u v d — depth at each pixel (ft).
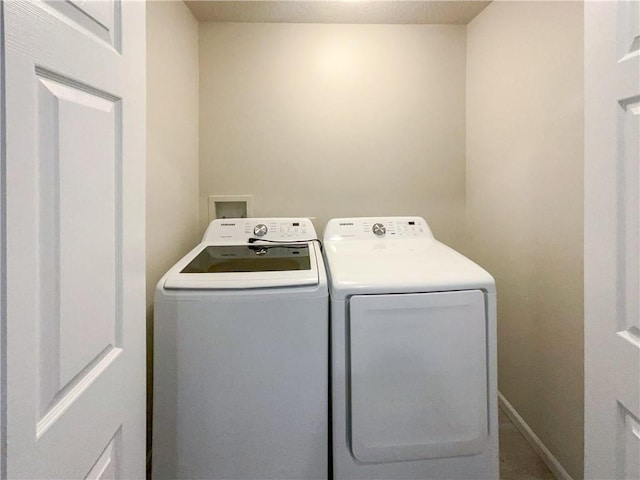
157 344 3.70
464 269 4.12
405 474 3.83
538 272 4.98
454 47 6.82
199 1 5.82
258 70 6.61
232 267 4.38
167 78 5.11
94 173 1.91
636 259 2.16
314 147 6.78
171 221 5.35
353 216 6.89
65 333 1.68
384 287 3.75
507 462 5.00
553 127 4.60
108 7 2.05
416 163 6.92
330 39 6.66
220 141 6.65
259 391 3.76
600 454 2.52
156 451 3.73
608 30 2.31
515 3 5.31
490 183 6.13
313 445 3.85
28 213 1.46
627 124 2.19
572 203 4.33
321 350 3.83
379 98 6.79
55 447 1.62
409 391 3.76
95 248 1.93
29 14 1.43
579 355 4.30
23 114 1.41
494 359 3.92
